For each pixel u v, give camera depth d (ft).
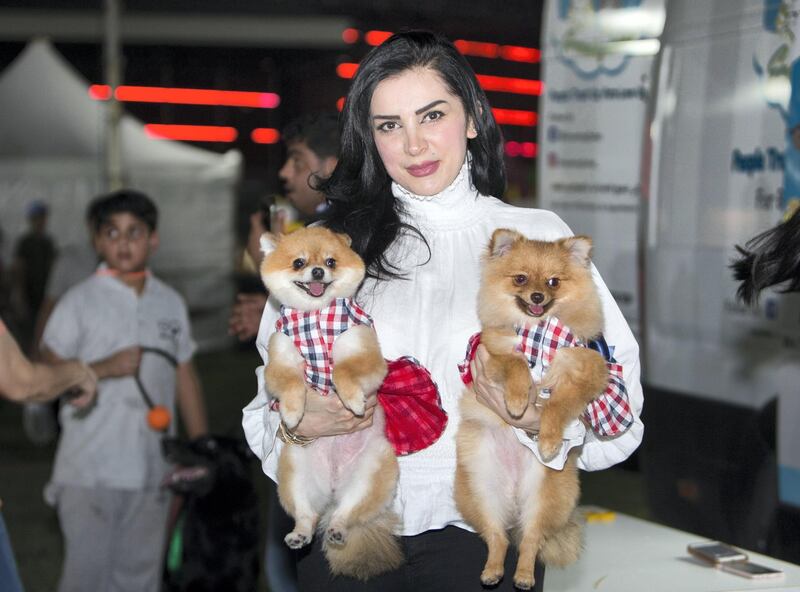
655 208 19.30
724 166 17.42
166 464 17.51
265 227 16.24
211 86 81.05
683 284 18.48
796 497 15.70
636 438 10.36
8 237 54.75
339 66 74.74
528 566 9.97
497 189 10.84
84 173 55.47
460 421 10.30
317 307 10.25
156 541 17.31
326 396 10.09
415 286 10.29
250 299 16.76
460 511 10.11
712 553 11.76
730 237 17.29
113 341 17.61
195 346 18.93
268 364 10.37
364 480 10.09
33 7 70.90
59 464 17.17
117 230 17.84
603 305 10.62
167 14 69.36
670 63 18.94
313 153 15.69
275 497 14.88
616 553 12.16
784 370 16.08
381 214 10.47
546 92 23.88
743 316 17.02
